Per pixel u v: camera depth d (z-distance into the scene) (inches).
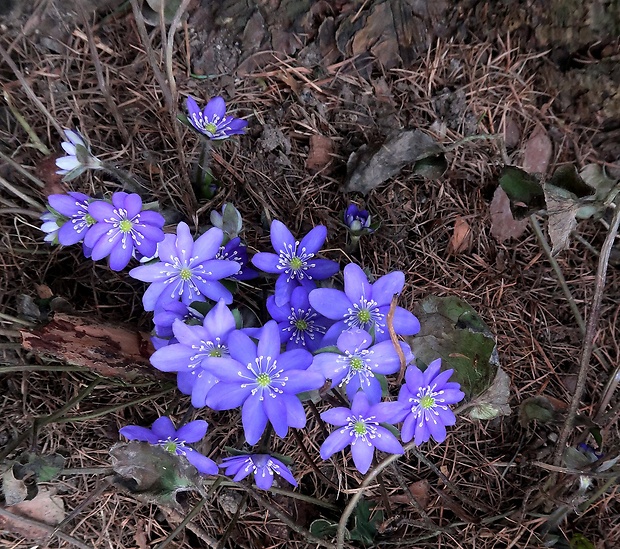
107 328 7.4
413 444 7.0
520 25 9.4
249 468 6.8
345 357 6.2
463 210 9.3
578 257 9.3
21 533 8.0
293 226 9.0
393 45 9.3
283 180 9.1
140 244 6.8
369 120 9.3
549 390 8.9
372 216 9.1
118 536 8.2
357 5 9.0
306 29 9.1
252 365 6.1
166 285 6.9
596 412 8.1
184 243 6.8
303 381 6.1
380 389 6.4
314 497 8.4
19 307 7.9
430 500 8.5
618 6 8.5
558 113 9.6
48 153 8.2
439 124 9.3
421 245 9.2
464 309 7.3
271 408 6.2
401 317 6.5
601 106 9.2
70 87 8.7
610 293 9.2
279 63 9.3
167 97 7.5
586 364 7.2
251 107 9.2
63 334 7.2
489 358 7.1
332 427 8.5
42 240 8.5
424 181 9.3
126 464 6.3
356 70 9.4
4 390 8.2
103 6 8.7
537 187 7.4
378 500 8.5
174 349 6.3
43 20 8.5
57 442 8.1
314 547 8.2
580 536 8.1
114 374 7.4
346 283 6.5
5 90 8.0
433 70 9.5
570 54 9.3
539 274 9.3
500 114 9.5
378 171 8.8
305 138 9.3
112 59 8.9
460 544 8.2
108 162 8.6
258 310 8.2
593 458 7.7
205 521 8.3
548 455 8.5
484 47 9.5
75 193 7.1
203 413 8.3
